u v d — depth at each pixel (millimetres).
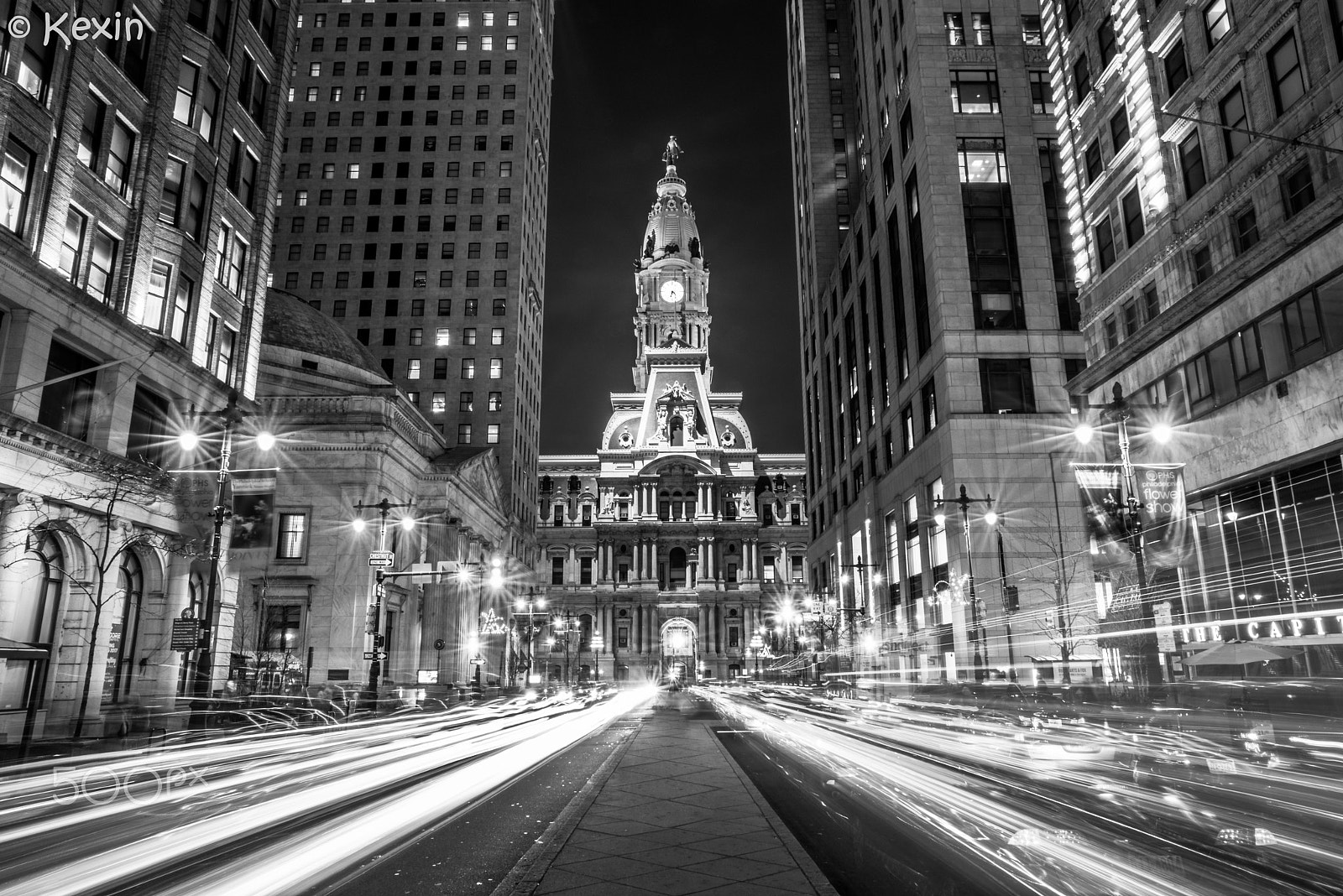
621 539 134125
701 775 15578
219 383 35469
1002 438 51906
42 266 25797
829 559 88188
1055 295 54094
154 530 31312
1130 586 34219
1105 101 37875
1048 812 11633
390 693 49781
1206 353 30656
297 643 56125
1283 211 27094
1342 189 23688
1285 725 20531
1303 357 26250
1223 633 29547
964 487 44594
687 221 185625
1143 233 35094
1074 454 51594
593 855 9086
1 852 9273
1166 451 32750
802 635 95188
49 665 27688
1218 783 13969
